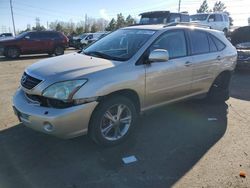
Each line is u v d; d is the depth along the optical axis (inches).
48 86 136.9
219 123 196.9
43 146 155.5
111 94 148.8
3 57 682.2
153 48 169.5
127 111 160.7
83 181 125.8
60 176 129.1
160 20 559.2
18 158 143.1
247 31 429.4
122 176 130.1
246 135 177.2
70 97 133.8
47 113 133.0
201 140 168.9
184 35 193.9
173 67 178.5
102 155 148.0
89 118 141.7
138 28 191.2
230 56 231.1
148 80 163.9
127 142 163.5
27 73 154.9
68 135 137.6
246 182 127.0
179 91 191.0
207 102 239.9
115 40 185.8
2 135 167.8
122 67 152.6
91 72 142.4
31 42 676.7
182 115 210.7
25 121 143.4
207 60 206.7
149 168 137.1
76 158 144.4
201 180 128.0
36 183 123.6
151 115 209.3
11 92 272.5
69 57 172.2
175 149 157.0
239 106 237.0
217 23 761.0
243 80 350.0
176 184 125.0
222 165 140.8
